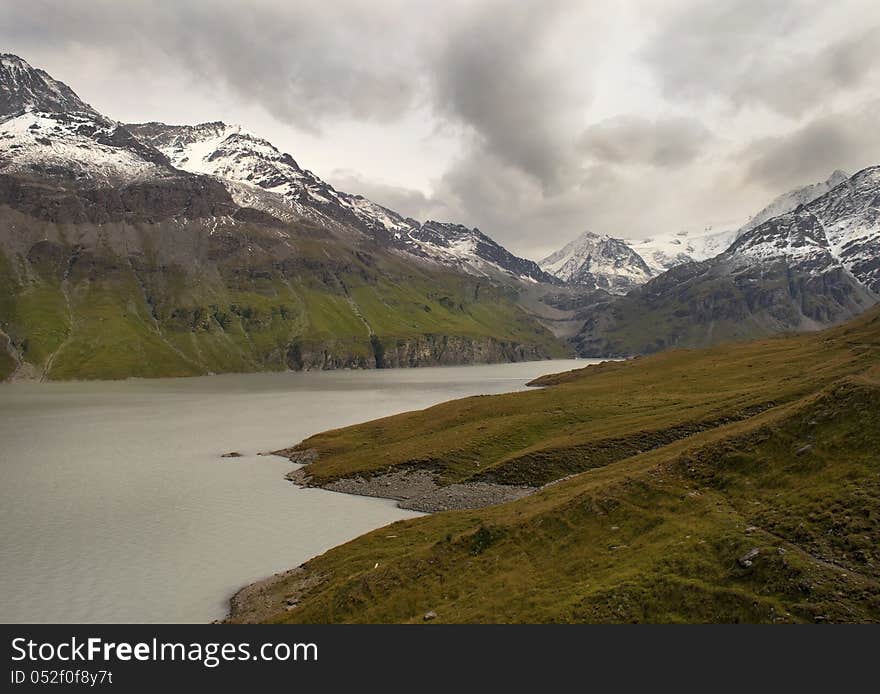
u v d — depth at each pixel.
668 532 44.69
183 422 168.88
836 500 40.75
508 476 84.19
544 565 45.94
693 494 49.47
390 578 48.53
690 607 35.50
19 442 136.38
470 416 125.81
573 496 55.69
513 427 106.56
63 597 53.16
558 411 114.62
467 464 93.06
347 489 90.50
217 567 60.25
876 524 37.16
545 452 87.81
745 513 43.97
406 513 78.00
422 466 94.81
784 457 49.56
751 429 55.53
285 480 98.38
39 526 73.75
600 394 133.00
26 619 48.97
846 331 161.38
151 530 72.00
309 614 46.16
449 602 43.91
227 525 73.94
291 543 67.12
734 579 36.72
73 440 138.88
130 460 115.31
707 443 57.06
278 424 163.50
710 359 174.12
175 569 59.72
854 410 49.81
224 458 117.31
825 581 33.88
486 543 51.38
